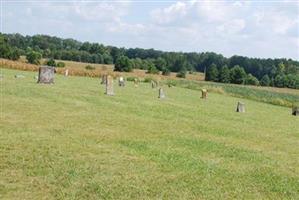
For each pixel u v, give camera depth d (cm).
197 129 2050
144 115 2370
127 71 11025
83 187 981
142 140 1608
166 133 1828
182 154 1422
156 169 1198
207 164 1313
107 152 1348
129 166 1202
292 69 14512
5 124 1653
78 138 1520
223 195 1018
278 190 1104
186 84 7988
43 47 16700
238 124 2473
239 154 1528
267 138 2023
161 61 13475
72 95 2995
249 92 7975
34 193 920
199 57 17075
